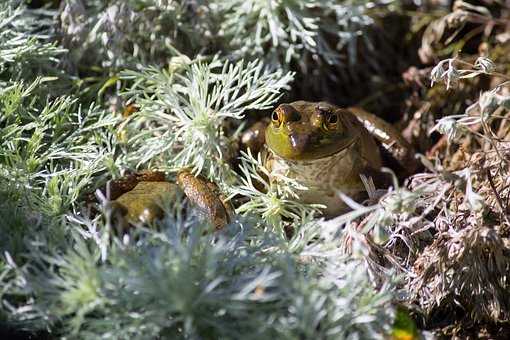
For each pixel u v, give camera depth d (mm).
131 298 2732
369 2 4727
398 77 4988
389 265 3391
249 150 3758
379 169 3971
